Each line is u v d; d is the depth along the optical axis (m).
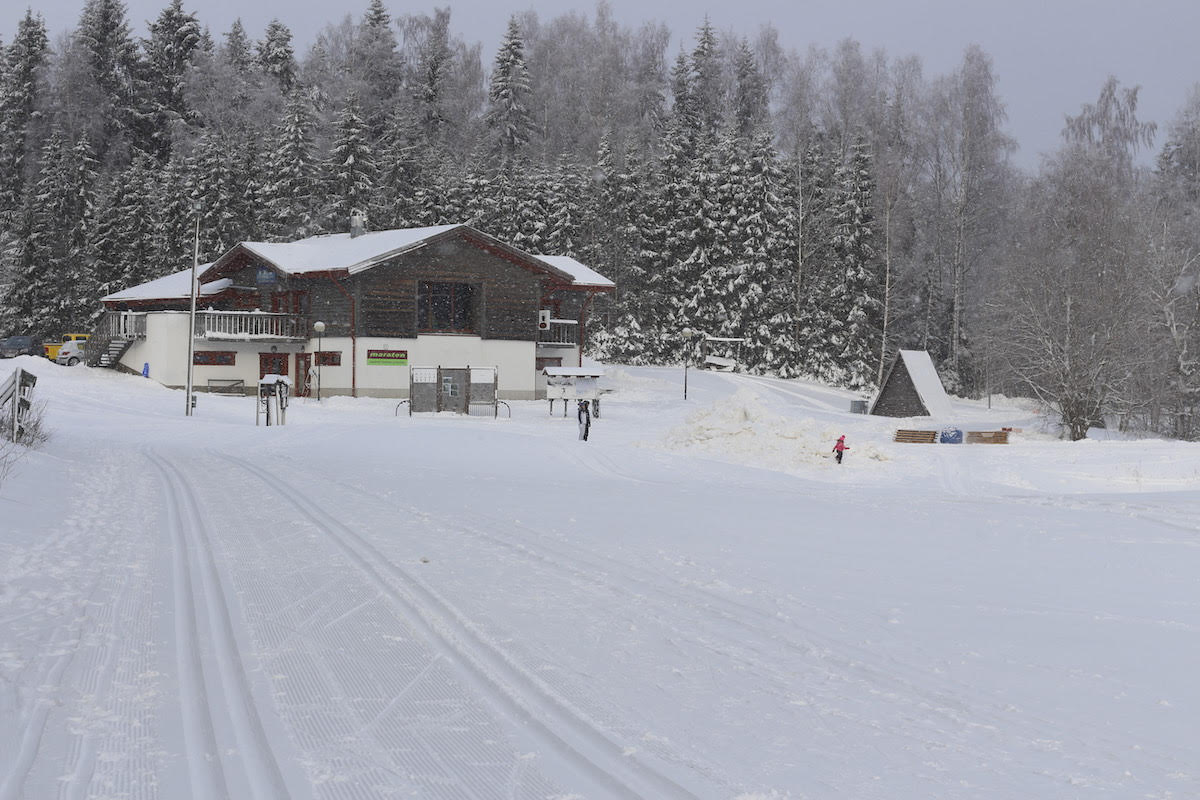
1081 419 46.75
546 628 7.80
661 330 78.31
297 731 5.47
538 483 20.45
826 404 64.44
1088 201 61.47
